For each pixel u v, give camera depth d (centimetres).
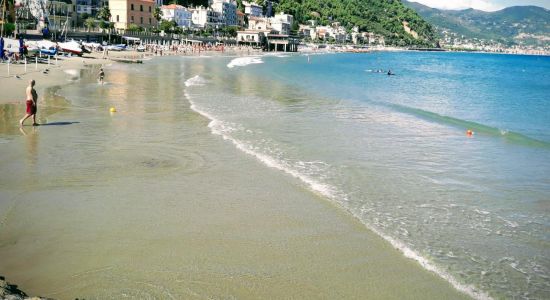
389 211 1214
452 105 3656
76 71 5097
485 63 16462
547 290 845
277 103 3206
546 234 1089
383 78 6862
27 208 1167
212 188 1361
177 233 1055
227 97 3409
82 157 1627
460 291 840
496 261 952
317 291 831
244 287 838
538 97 4450
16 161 1549
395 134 2236
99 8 14175
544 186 1457
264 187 1379
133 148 1775
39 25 10475
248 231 1076
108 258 932
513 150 1969
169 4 18512
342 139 2062
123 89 3625
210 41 16850
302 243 1020
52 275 862
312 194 1327
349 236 1059
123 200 1245
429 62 15688
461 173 1586
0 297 659
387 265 929
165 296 802
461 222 1151
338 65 10694
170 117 2453
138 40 12450
